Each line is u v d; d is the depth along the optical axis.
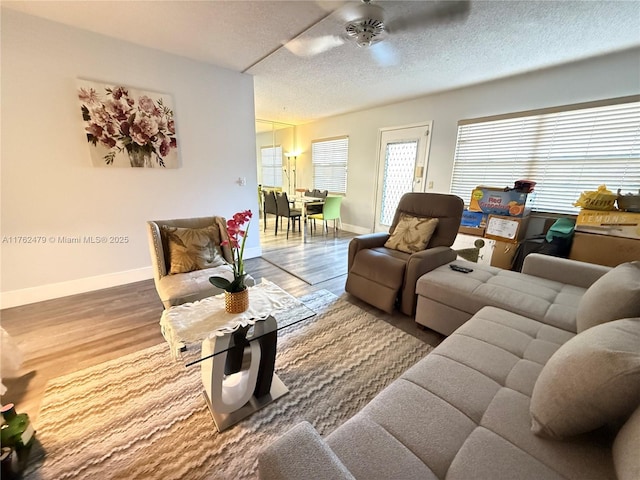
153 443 1.20
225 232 2.36
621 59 2.47
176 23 2.15
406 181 4.49
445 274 2.02
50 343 1.87
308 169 6.36
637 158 2.53
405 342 1.96
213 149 3.18
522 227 2.94
